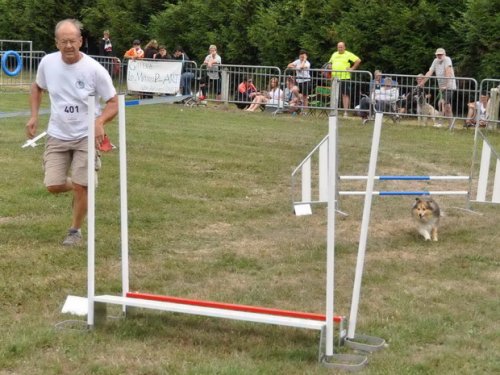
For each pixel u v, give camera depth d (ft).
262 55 77.36
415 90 56.75
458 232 26.09
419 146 44.88
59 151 21.58
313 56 71.15
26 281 18.89
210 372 13.69
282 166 36.99
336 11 71.00
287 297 18.81
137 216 26.17
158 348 14.96
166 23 86.58
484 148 28.43
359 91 59.16
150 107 61.98
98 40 99.81
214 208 28.17
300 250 23.13
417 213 24.63
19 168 33.22
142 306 15.58
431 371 14.23
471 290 19.67
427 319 17.13
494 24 59.62
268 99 62.49
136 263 21.11
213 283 19.67
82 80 20.92
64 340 15.10
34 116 21.62
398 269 21.44
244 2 79.46
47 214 25.79
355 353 14.98
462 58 63.77
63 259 20.92
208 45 83.20
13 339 14.98
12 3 104.53
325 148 27.35
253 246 23.45
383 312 17.66
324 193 27.66
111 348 14.85
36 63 80.53
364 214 15.29
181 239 23.89
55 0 101.50
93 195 15.80
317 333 15.94
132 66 65.98
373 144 14.97
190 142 42.93
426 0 65.21
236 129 49.78
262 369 13.94
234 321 16.60
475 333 16.44
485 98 54.34
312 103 61.52
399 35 65.77
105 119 20.85
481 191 28.68
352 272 20.94
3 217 25.23
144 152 38.93
